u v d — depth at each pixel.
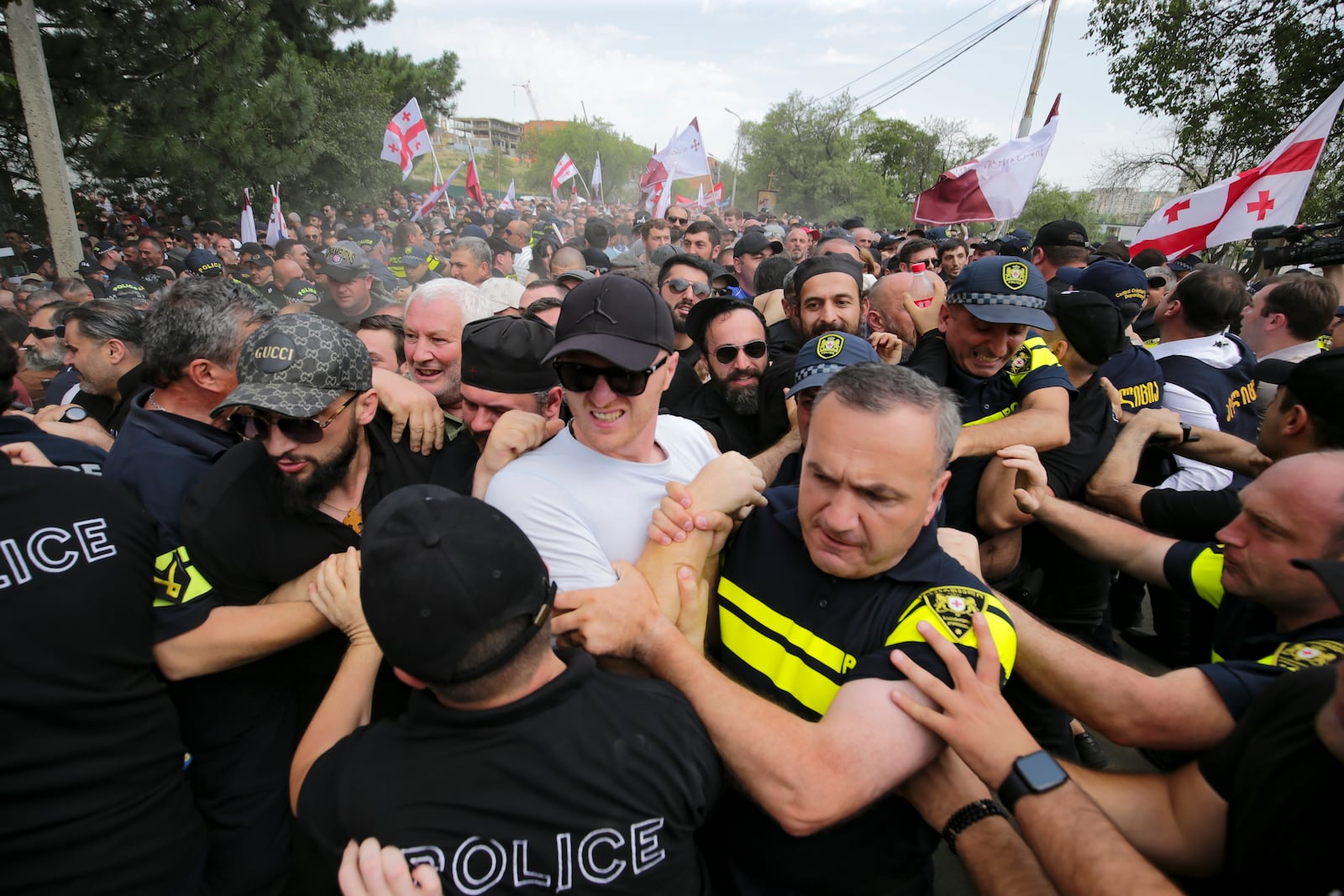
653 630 1.37
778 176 42.09
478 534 1.09
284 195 18.22
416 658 1.04
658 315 1.60
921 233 9.82
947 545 1.73
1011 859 1.28
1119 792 1.42
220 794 1.82
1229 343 3.34
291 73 14.38
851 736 1.23
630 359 1.51
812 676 1.47
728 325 2.92
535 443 1.84
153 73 11.71
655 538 1.52
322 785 1.13
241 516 1.68
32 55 7.63
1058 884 1.14
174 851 1.58
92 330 2.74
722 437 3.04
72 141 11.42
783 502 1.69
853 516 1.35
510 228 11.34
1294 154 5.07
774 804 1.19
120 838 1.47
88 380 2.85
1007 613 1.46
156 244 9.71
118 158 11.73
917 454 1.32
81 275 8.09
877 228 39.56
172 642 1.62
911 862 1.51
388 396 2.02
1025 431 2.23
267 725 1.85
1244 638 1.76
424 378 2.48
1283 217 5.14
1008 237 9.51
